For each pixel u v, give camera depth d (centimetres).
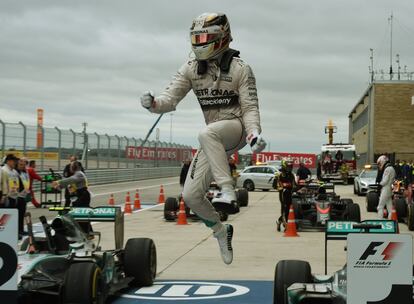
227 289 1000
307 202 1912
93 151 4206
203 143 479
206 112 501
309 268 723
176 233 1756
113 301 905
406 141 5412
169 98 509
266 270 1184
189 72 505
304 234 1759
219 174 470
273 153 6919
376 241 468
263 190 4072
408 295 464
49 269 795
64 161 3462
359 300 467
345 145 4962
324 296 638
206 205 507
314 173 6919
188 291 977
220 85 491
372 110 5512
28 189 1522
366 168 3638
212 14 483
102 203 2770
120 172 4647
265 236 1709
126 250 991
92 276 744
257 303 896
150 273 1002
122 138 4703
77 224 843
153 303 895
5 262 526
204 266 1223
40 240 836
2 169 1439
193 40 485
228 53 492
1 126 2770
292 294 643
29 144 3014
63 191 3134
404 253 465
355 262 469
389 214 1970
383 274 466
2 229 527
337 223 761
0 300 525
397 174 3022
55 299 820
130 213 2380
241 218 2214
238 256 1353
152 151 5559
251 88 489
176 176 6144
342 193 3744
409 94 5428
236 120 491
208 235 1711
